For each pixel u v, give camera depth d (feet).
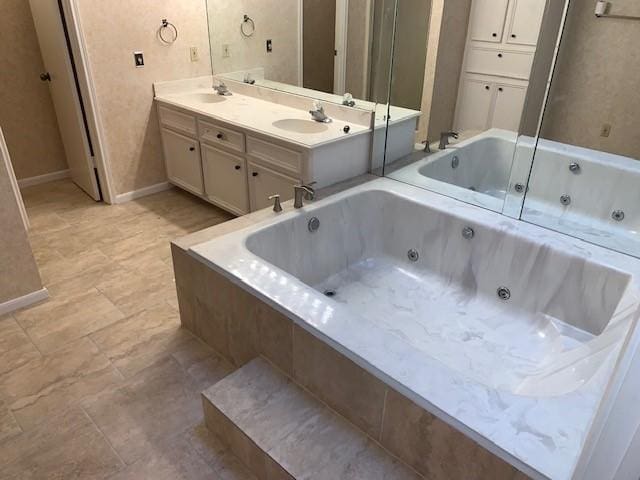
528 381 6.18
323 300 5.72
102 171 12.03
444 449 4.43
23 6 12.05
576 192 7.32
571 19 6.51
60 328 7.84
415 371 4.70
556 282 7.01
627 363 2.05
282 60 11.05
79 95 11.37
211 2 12.19
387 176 9.58
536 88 7.17
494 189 8.24
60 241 10.58
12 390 6.63
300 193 8.01
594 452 2.34
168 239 10.77
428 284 8.48
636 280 6.16
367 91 9.60
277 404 5.57
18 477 5.49
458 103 8.22
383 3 8.72
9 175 7.63
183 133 11.84
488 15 7.35
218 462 5.67
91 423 6.16
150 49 11.75
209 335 7.34
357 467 4.83
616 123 6.64
